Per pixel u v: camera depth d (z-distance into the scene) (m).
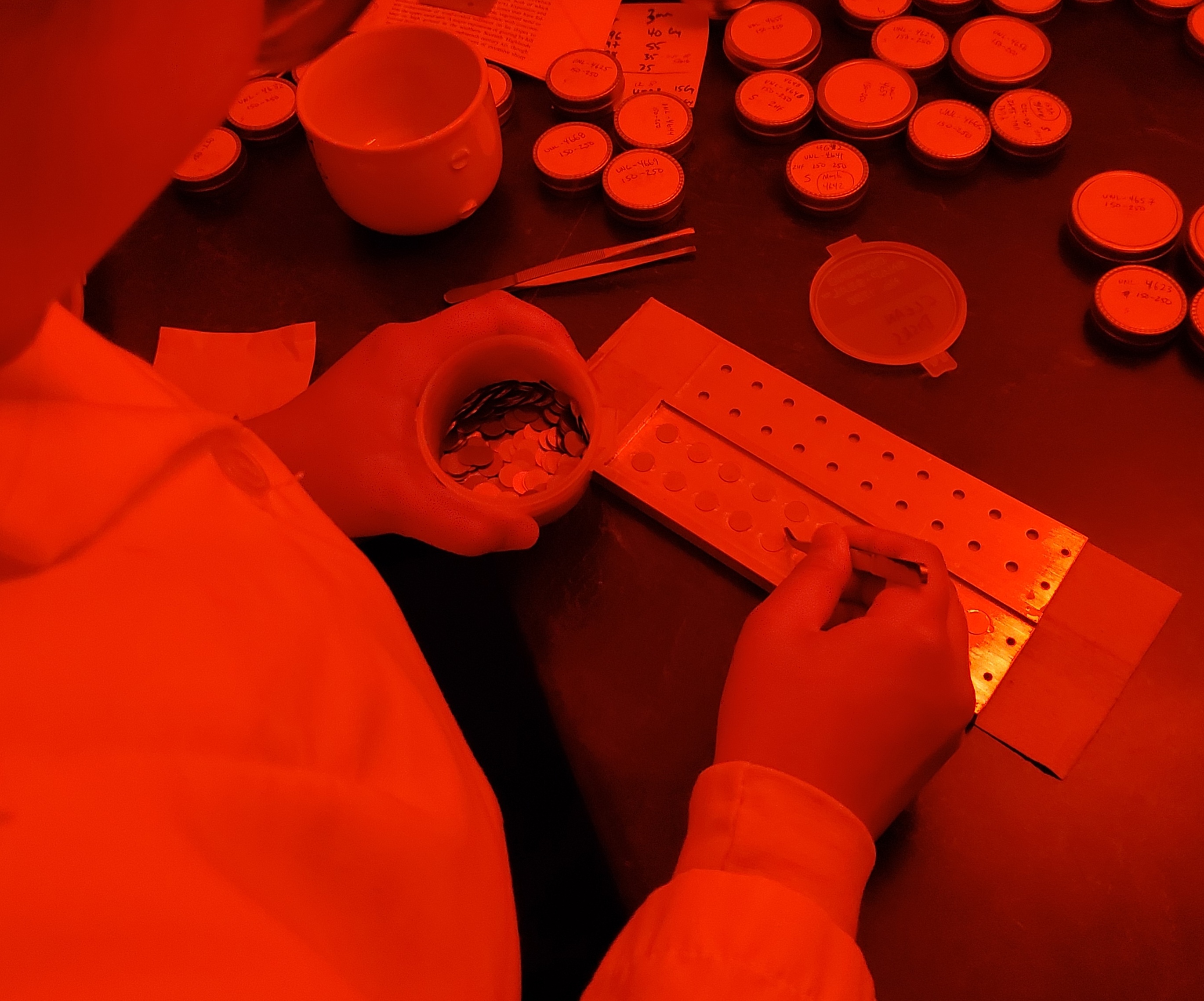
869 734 0.45
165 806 0.24
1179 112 0.73
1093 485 0.60
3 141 0.16
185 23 0.18
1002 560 0.57
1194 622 0.55
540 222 0.73
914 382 0.64
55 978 0.20
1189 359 0.63
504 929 0.38
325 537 0.42
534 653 0.57
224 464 0.37
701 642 0.56
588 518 0.60
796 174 0.70
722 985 0.34
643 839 0.51
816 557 0.52
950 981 0.46
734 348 0.65
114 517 0.29
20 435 0.27
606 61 0.76
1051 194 0.71
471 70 0.66
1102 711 0.52
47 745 0.23
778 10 0.78
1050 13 0.76
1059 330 0.65
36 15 0.15
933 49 0.75
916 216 0.71
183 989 0.22
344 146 0.61
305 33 0.25
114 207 0.19
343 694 0.33
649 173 0.71
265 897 0.25
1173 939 0.47
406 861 0.31
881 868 0.49
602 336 0.67
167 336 0.68
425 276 0.71
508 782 0.60
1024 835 0.50
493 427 0.60
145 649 0.26
